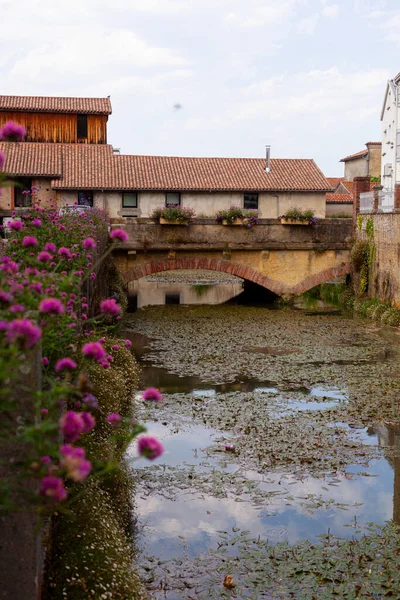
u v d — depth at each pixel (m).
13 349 3.44
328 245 33.91
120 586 6.29
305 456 12.02
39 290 4.68
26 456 4.05
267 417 14.38
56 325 5.78
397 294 28.55
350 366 19.55
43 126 44.97
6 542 4.71
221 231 32.59
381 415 14.54
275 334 25.05
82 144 43.03
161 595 7.44
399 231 28.22
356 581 7.86
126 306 29.75
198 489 10.47
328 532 9.14
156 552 8.48
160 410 14.74
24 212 13.91
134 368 15.95
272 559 8.38
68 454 3.51
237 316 29.80
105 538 6.93
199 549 8.59
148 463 11.50
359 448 12.48
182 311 31.41
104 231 24.41
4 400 3.90
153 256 32.34
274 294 36.44
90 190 38.88
